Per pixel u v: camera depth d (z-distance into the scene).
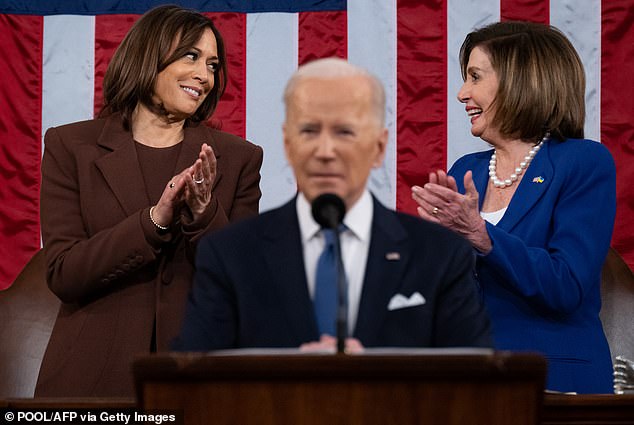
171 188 10.62
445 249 7.81
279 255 7.73
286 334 7.54
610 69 16.31
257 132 16.55
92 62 16.62
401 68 16.52
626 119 16.22
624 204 16.06
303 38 16.69
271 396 6.60
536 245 11.48
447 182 10.84
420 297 7.61
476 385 6.59
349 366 6.52
